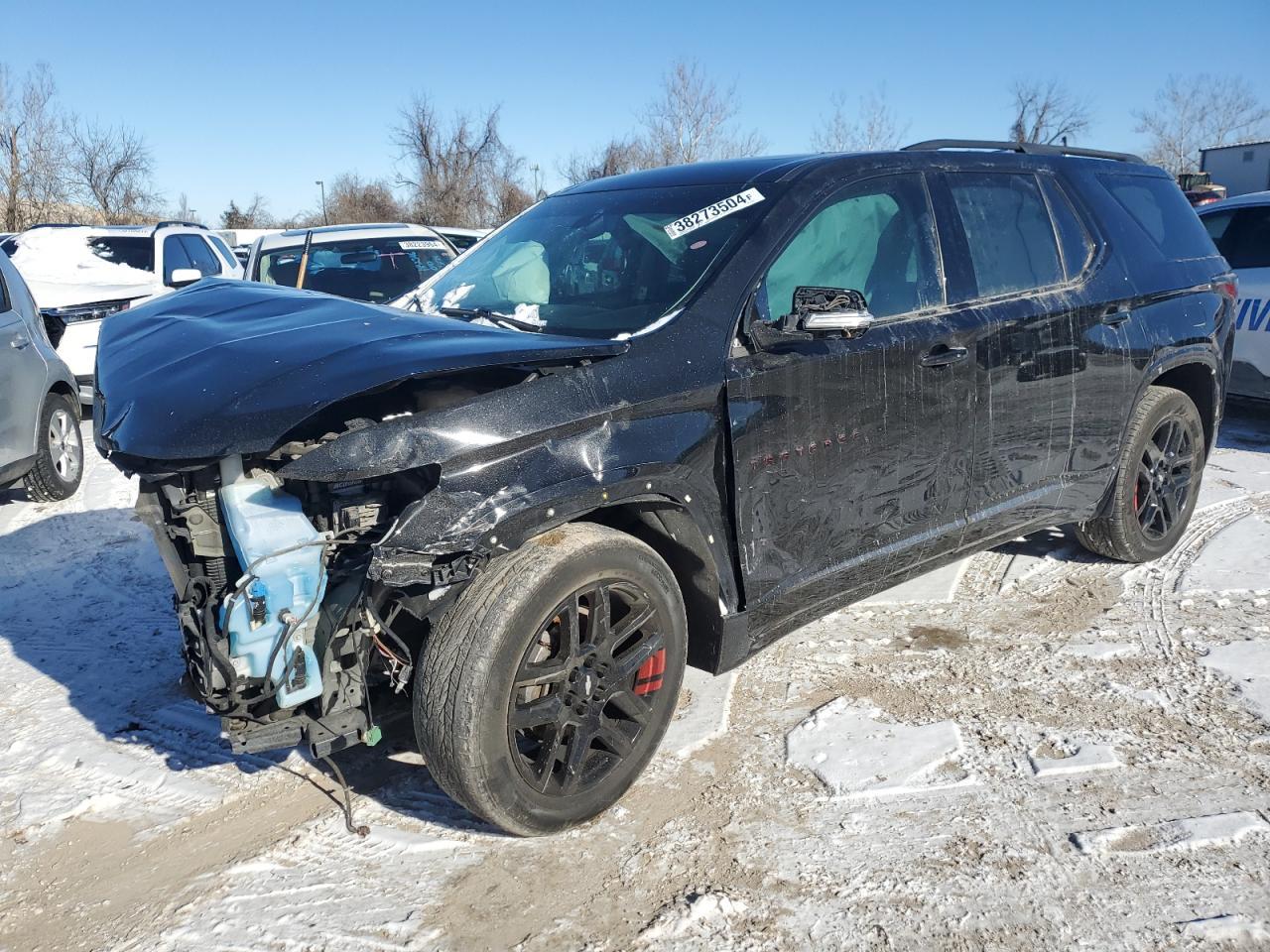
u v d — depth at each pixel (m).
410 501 2.73
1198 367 4.90
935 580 4.78
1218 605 4.36
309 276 8.63
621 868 2.78
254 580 2.50
